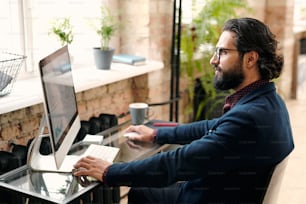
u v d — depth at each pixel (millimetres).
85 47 2799
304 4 5141
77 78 2420
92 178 1603
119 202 2668
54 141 1536
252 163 1545
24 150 2000
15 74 2094
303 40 5141
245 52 1629
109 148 1903
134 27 3016
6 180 1633
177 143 2016
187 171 1570
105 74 2547
